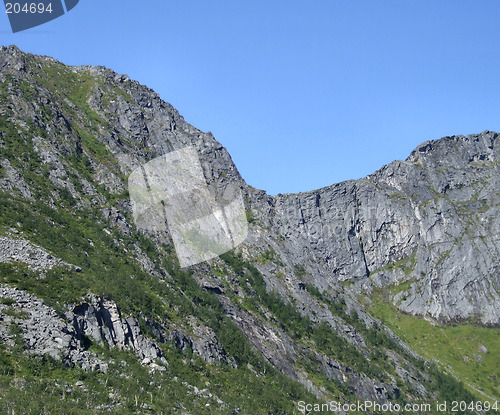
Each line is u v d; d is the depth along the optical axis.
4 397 90.19
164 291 152.25
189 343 139.12
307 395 149.00
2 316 105.38
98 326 118.56
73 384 100.88
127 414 97.81
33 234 140.12
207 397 118.56
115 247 158.88
